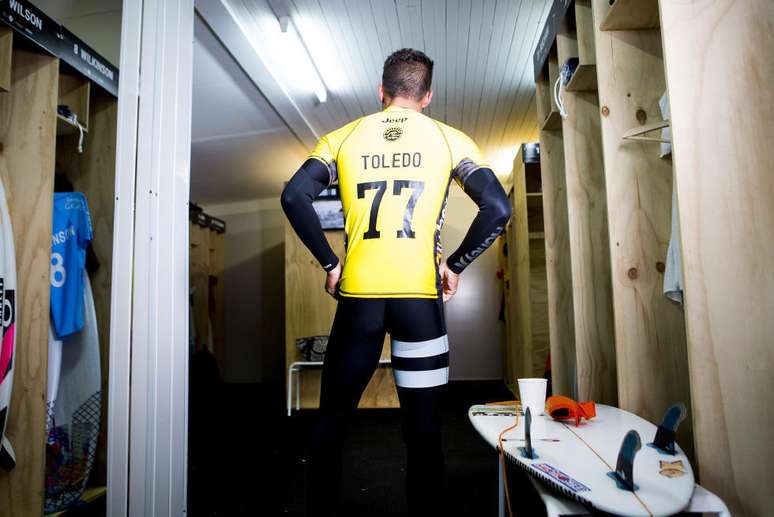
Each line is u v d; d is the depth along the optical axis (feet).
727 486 3.59
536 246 13.16
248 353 20.76
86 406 6.91
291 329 13.56
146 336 4.47
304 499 6.86
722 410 3.65
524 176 12.60
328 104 12.76
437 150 4.11
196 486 7.41
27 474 5.96
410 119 4.18
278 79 11.19
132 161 4.61
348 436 10.28
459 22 9.31
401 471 7.88
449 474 7.63
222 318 21.02
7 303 5.59
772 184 3.77
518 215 13.43
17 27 5.81
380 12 8.95
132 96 4.68
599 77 5.90
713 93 3.91
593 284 7.32
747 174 3.81
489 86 12.14
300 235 4.17
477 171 4.15
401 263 3.86
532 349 12.28
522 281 13.05
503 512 4.15
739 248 3.77
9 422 6.02
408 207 3.95
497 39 9.92
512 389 15.12
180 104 4.87
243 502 6.77
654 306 5.69
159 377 4.49
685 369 5.60
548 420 4.29
